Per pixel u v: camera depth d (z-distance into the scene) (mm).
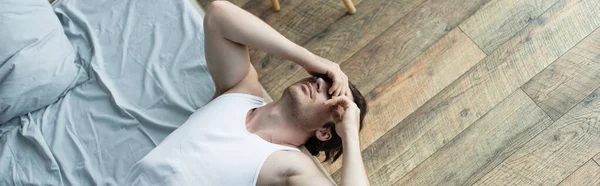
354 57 1927
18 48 1501
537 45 1846
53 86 1572
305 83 1379
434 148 1737
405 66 1884
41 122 1575
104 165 1509
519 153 1689
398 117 1803
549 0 1913
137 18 1708
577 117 1712
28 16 1522
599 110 1712
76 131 1559
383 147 1766
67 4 1760
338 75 1378
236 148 1297
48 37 1567
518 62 1829
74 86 1630
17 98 1528
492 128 1737
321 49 1958
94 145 1537
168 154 1323
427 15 1959
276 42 1387
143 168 1329
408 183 1704
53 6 1782
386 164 1740
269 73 1936
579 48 1819
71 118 1578
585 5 1882
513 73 1814
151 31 1683
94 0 1754
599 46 1812
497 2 1940
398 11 1982
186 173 1279
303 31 2002
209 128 1338
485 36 1890
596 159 1646
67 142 1541
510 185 1654
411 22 1955
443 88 1826
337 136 1442
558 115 1724
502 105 1768
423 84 1845
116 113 1571
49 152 1514
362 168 1190
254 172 1249
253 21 1387
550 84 1775
